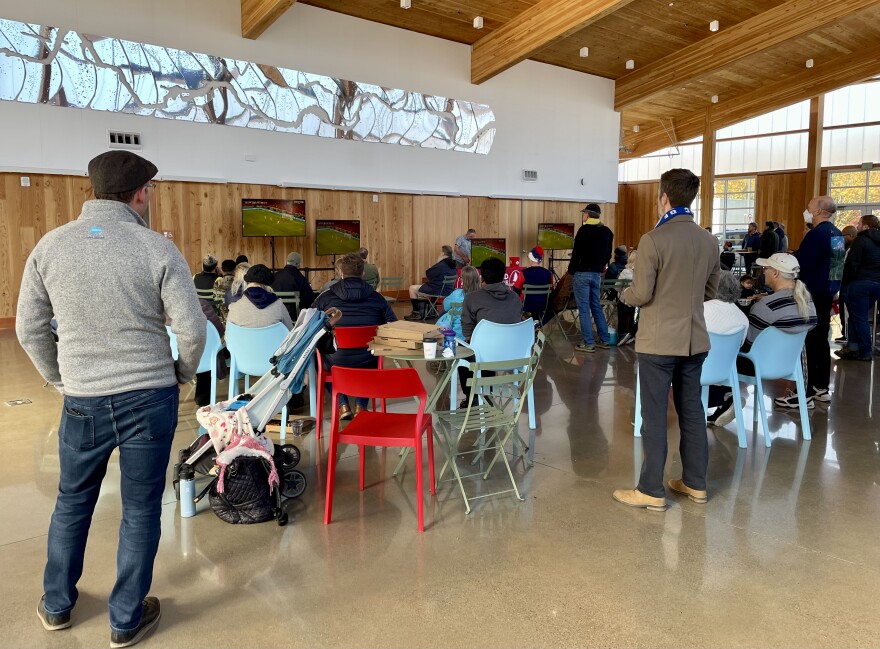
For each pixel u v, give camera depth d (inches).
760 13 459.5
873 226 245.8
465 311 163.0
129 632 76.7
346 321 161.2
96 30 348.5
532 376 137.4
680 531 108.1
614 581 92.2
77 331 70.6
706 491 123.6
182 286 73.0
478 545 103.1
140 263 70.9
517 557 99.2
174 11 372.2
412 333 136.9
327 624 81.7
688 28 479.2
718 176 778.2
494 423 122.1
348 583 91.5
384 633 79.7
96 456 73.7
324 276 454.3
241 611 84.6
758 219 751.1
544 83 556.7
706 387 159.9
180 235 388.8
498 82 525.3
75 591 81.4
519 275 286.5
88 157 354.0
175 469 116.2
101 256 69.8
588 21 399.2
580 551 101.2
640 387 116.2
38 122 338.3
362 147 457.7
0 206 334.6
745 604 86.4
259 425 116.0
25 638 78.5
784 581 92.2
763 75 601.6
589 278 280.2
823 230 187.9
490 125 525.3
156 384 72.9
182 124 382.0
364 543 103.7
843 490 125.6
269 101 411.8
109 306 70.2
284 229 416.8
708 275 112.8
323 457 144.0
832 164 693.3
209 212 398.6
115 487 126.8
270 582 91.8
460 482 117.0
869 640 78.6
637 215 860.0
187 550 101.3
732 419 168.4
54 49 337.4
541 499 122.0
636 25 470.6
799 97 603.5
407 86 473.4
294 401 182.5
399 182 479.5
